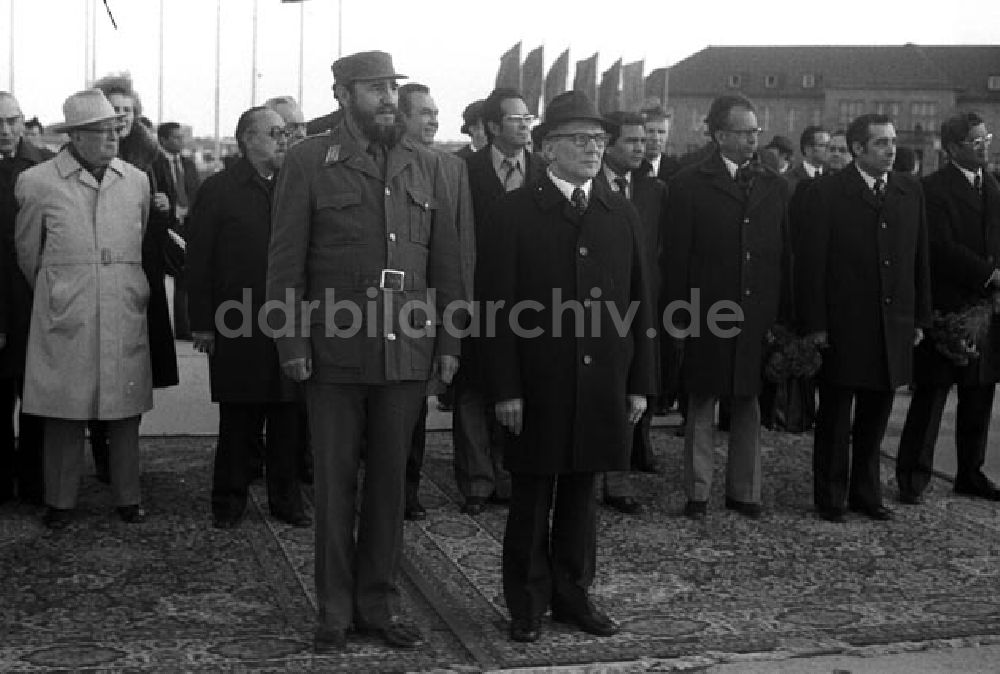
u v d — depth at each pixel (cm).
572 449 536
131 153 809
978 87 10788
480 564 654
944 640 549
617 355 546
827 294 742
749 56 11188
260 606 586
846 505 779
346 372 529
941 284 785
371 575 543
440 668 508
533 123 755
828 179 754
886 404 760
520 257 543
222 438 713
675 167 977
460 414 747
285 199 533
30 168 713
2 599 588
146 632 547
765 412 880
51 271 697
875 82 10712
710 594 614
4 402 753
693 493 752
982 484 812
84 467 853
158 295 736
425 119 795
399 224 536
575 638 547
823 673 514
